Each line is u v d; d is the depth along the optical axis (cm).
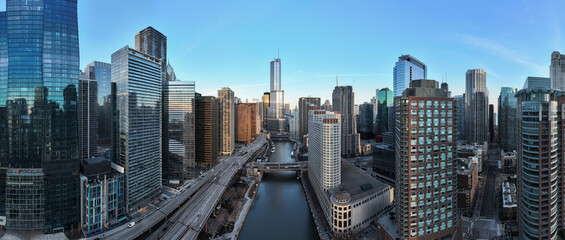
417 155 19538
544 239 19950
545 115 19612
